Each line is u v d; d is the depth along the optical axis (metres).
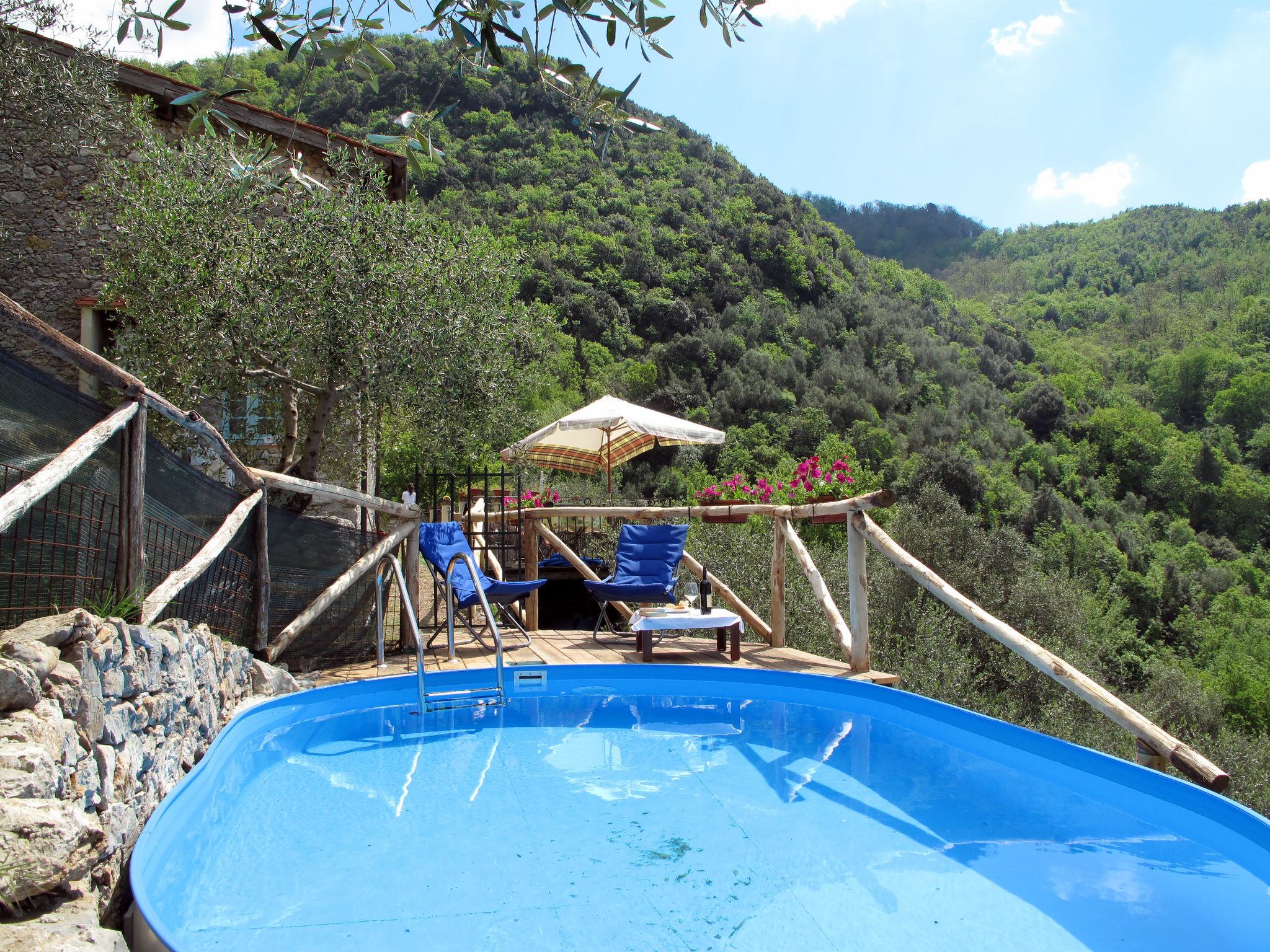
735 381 47.75
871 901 2.30
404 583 4.50
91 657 2.35
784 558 5.96
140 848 2.36
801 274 62.28
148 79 8.58
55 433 2.76
